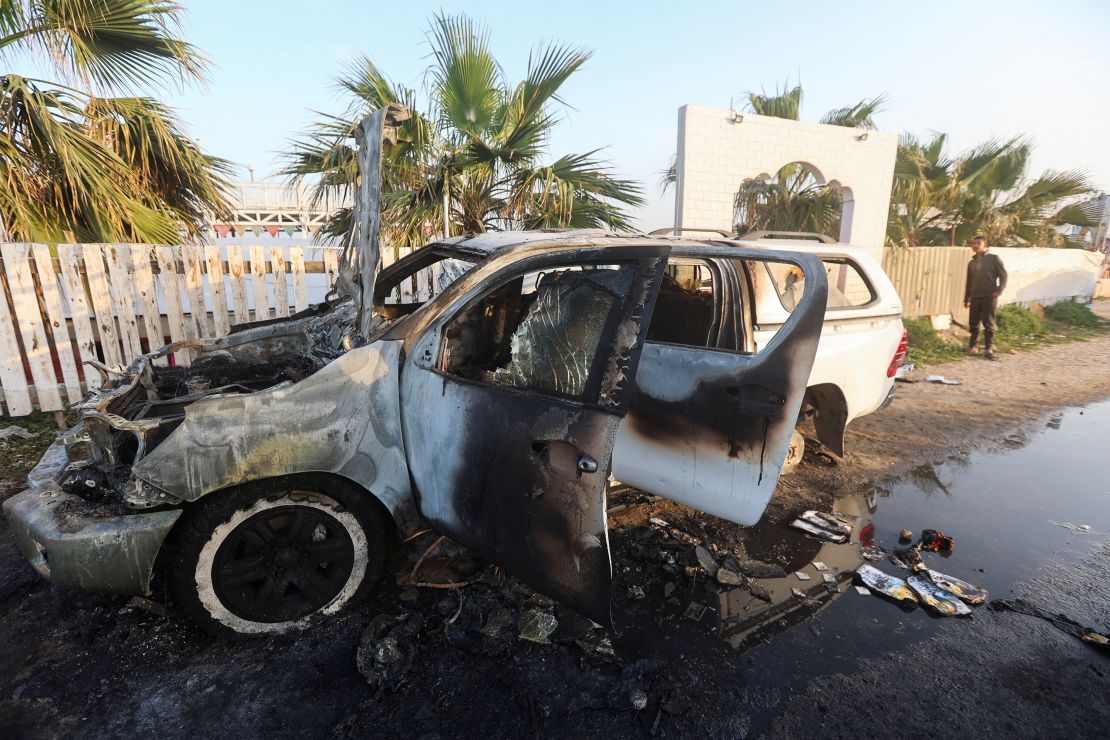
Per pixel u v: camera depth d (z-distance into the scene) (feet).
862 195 32.55
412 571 9.12
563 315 7.18
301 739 6.38
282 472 7.46
